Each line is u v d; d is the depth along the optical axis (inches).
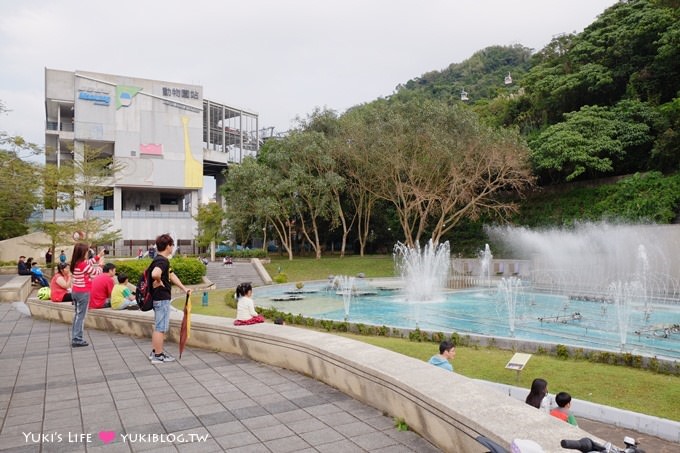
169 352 313.1
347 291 1097.4
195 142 2123.5
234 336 298.0
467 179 1354.6
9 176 977.5
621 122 1237.1
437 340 495.2
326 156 1555.1
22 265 961.5
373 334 543.8
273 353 270.5
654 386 322.0
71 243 1082.1
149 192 2268.7
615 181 1296.8
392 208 1867.6
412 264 1427.2
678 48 1147.9
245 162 1656.0
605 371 363.6
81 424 186.1
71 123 2106.3
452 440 145.2
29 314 540.1
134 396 220.4
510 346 455.2
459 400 152.2
